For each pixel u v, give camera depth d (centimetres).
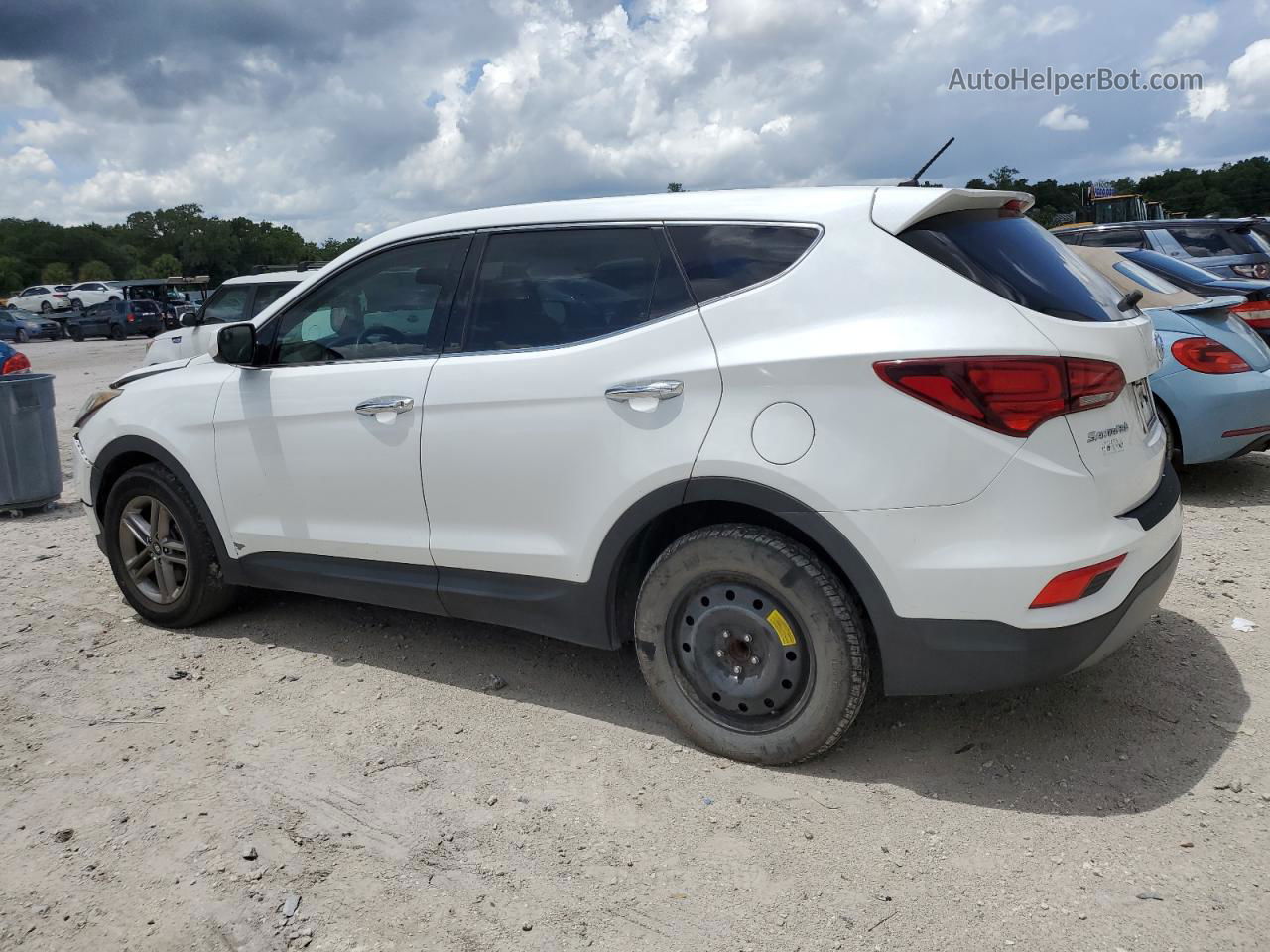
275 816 306
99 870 282
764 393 300
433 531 377
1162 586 312
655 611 332
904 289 292
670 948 244
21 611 507
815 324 298
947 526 282
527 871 276
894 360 282
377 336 392
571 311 346
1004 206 334
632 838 289
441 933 252
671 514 337
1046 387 276
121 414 462
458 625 461
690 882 269
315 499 405
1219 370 595
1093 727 341
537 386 342
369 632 456
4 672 426
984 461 277
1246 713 345
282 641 451
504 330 359
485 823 299
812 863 275
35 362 2527
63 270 12462
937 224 304
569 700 380
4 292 11938
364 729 362
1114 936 241
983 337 279
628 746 343
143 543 473
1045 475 277
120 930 257
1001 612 280
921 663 292
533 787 318
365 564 401
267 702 388
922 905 256
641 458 320
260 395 416
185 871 280
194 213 14388
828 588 300
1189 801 296
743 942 245
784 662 313
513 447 349
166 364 484
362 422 385
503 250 365
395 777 327
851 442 288
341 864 281
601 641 348
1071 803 298
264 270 1329
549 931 252
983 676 287
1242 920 244
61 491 773
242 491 427
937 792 306
